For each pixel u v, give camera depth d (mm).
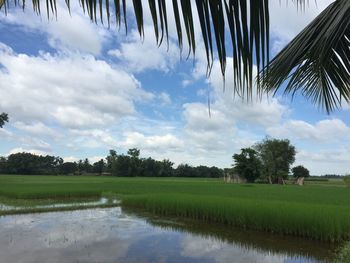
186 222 21266
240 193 37625
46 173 129250
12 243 14875
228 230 18797
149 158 128875
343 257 12102
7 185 49438
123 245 14852
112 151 136750
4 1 1843
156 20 1690
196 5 1697
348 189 50594
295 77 3645
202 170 138250
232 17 1732
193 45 1713
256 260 12953
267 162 87188
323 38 2891
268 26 1792
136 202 28766
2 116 61688
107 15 1715
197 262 12508
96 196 37969
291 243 15750
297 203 21609
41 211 25750
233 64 1765
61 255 13023
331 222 15789
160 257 13016
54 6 1817
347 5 2768
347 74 3615
